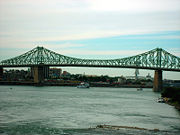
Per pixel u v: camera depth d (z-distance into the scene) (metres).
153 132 74.69
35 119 89.38
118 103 145.88
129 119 94.38
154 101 166.25
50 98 163.75
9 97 164.00
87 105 131.00
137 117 98.88
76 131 73.88
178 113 112.44
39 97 168.75
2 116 93.06
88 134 70.88
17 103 130.75
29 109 110.62
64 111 108.06
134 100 169.88
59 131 73.75
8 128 76.06
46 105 125.69
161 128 81.25
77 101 149.62
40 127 78.06
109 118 95.19
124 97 195.00
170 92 175.38
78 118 93.31
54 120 88.62
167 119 96.62
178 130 79.25
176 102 149.38
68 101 148.00
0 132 71.81
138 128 78.31
